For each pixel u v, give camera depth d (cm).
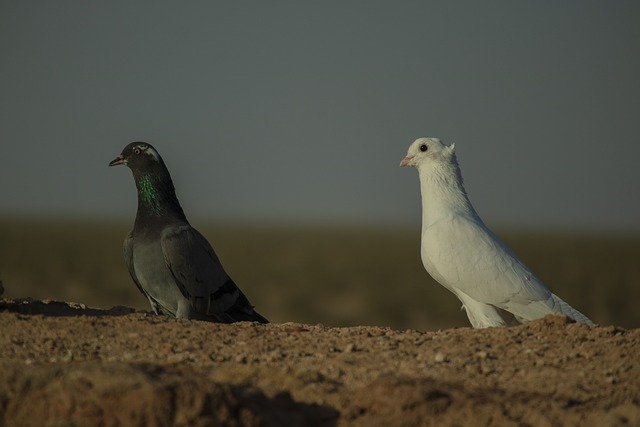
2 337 1152
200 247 1577
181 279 1538
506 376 1030
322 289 6806
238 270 8856
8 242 12212
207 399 852
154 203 1597
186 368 957
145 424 832
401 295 6444
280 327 1301
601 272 9550
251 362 1077
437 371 1042
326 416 912
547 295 1454
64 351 1108
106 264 8706
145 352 1112
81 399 851
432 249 1488
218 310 1602
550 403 930
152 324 1244
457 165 1571
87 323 1221
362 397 921
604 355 1099
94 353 1100
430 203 1550
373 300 5916
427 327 4481
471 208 1554
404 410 899
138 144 1603
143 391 845
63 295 5281
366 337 1221
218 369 1007
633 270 10056
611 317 5225
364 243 17900
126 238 1619
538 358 1097
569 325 1221
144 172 1594
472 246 1469
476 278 1455
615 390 984
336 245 16438
